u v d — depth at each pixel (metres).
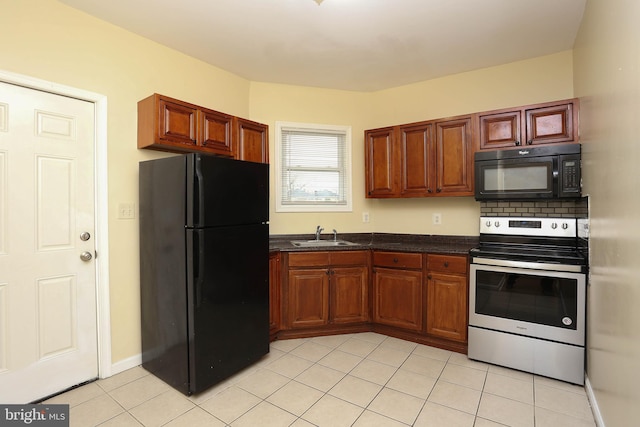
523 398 1.99
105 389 2.10
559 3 2.08
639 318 1.21
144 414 1.85
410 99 3.40
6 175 1.85
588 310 2.07
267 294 2.54
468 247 2.82
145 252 2.32
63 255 2.07
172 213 2.11
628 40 1.31
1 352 1.84
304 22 2.30
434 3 2.08
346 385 2.15
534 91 2.83
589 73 2.07
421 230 3.35
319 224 3.51
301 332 2.95
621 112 1.42
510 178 2.55
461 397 2.01
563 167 2.37
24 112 1.91
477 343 2.47
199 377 2.01
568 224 2.49
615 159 1.52
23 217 1.91
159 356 2.22
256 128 2.97
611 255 1.59
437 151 2.93
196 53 2.74
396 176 3.14
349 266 3.00
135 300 2.40
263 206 2.52
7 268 1.86
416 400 1.98
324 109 3.52
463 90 3.14
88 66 2.15
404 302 2.86
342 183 3.59
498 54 2.77
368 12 2.18
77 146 2.12
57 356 2.04
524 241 2.65
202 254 2.04
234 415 1.84
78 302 2.13
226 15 2.21
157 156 2.52
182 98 2.72
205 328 2.05
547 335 2.22
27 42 1.89
